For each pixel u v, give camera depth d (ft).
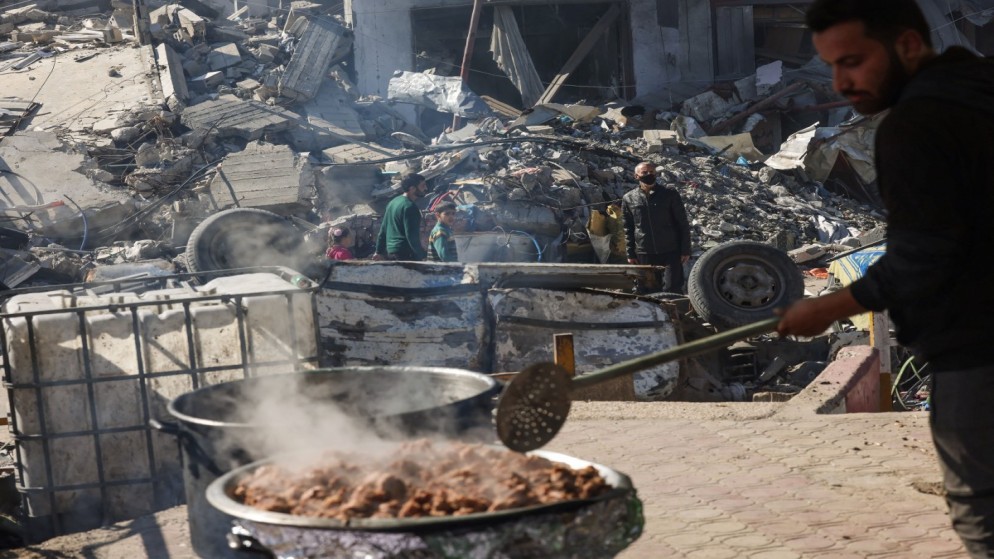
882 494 14.24
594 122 74.33
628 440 17.69
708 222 60.13
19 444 15.69
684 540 12.61
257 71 72.43
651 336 27.61
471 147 60.23
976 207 6.93
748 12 89.20
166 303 15.49
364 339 26.25
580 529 7.36
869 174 69.36
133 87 66.90
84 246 52.85
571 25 89.92
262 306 15.98
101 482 15.57
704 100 82.12
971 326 7.27
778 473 15.46
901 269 6.96
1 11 86.48
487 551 7.06
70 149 58.54
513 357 26.76
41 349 15.31
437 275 26.86
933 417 7.73
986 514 7.44
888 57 7.25
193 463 10.58
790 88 83.05
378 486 7.66
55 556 13.11
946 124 6.85
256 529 7.38
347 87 73.36
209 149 60.34
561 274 27.76
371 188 57.36
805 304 7.49
